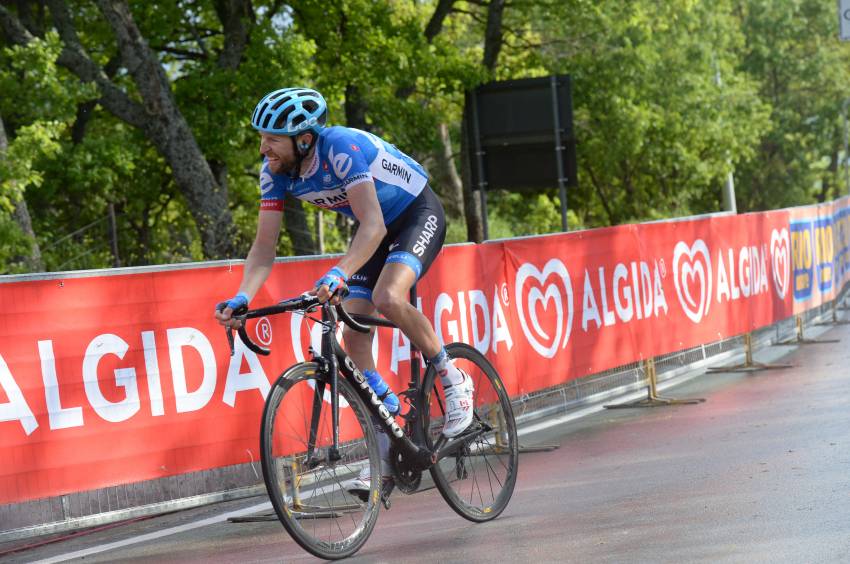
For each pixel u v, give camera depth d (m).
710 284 16.14
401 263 7.18
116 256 27.19
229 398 8.90
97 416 8.11
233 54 28.58
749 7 70.12
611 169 46.22
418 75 30.69
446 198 49.28
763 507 7.47
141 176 30.80
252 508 9.56
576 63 40.88
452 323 11.16
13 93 22.38
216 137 27.14
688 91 43.78
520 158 23.81
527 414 12.43
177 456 8.54
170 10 29.41
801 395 13.51
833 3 71.50
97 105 29.91
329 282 6.62
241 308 6.79
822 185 85.25
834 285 24.14
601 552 6.59
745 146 48.62
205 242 26.22
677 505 7.85
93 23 29.86
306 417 7.06
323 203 7.34
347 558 7.14
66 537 9.23
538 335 12.38
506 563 6.54
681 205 50.59
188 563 7.50
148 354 8.43
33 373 7.80
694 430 11.59
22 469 7.70
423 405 7.56
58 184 26.64
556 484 9.34
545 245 12.59
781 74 71.31
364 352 7.47
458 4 44.28
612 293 13.68
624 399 14.77
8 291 7.73
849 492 7.68
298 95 6.89
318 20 30.27
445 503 9.01
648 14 41.34
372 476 7.24
